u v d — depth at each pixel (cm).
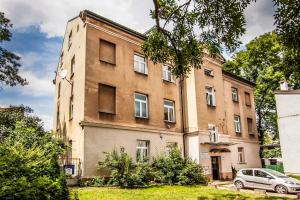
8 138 1078
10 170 527
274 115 3525
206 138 2186
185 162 1811
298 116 1964
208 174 2095
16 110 2069
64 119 2056
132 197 1162
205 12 905
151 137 1956
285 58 816
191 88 2273
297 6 680
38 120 1905
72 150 1739
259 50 3412
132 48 2012
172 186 1592
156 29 1048
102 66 1786
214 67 2517
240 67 3669
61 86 2309
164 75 2255
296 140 1944
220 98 2472
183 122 2256
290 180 1566
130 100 1895
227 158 2362
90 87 1691
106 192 1266
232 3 848
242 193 1409
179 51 1066
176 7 988
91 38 1773
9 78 2189
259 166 2956
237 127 2853
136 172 1584
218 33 922
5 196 473
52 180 582
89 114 1645
